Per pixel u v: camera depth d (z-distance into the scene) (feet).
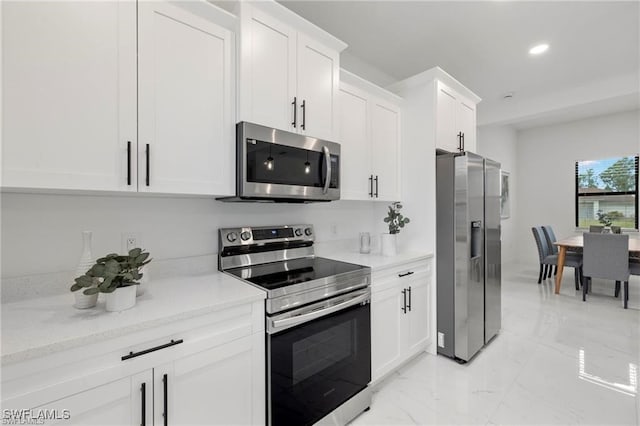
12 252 3.88
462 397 6.13
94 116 3.60
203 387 3.72
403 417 5.58
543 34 8.55
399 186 8.59
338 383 5.30
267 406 4.36
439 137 8.13
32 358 2.63
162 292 4.27
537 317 10.37
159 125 4.12
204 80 4.57
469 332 7.45
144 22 3.99
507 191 19.22
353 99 7.18
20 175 3.14
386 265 6.46
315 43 6.00
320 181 5.98
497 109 14.71
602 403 5.87
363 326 5.84
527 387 6.43
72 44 3.44
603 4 7.27
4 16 3.06
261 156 5.05
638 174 16.02
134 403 3.20
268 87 5.22
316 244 7.60
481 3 7.19
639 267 11.34
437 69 7.81
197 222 5.57
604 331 9.21
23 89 3.16
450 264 7.69
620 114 16.51
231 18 4.80
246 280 4.94
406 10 7.38
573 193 18.22
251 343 4.20
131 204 4.84
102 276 3.38
